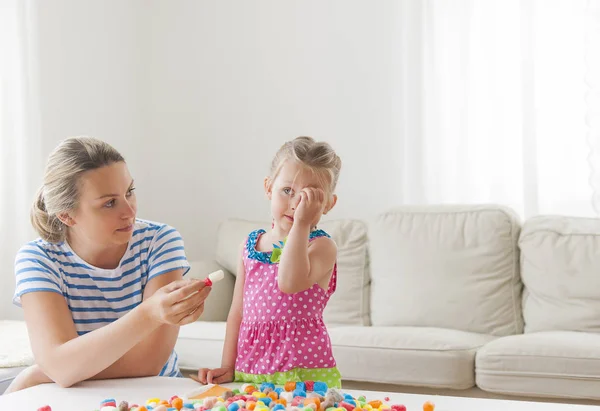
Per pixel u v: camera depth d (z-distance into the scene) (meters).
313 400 1.05
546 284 2.81
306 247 1.37
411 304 2.99
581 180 3.20
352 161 3.65
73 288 1.52
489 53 3.37
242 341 1.48
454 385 2.45
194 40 3.98
